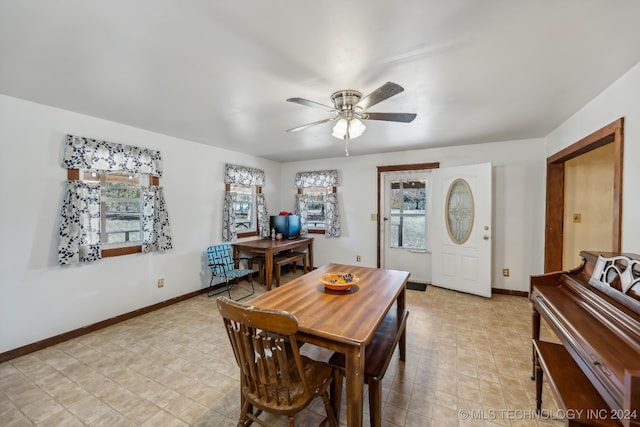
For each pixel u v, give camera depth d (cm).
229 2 127
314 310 163
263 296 188
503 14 136
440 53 170
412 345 261
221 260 421
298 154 495
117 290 312
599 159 356
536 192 384
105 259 302
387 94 179
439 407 182
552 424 167
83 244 279
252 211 513
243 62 181
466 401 187
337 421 159
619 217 205
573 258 368
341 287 195
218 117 288
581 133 268
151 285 345
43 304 258
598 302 154
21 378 212
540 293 188
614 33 151
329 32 150
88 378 212
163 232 350
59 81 209
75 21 140
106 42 159
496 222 407
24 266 247
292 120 298
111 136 303
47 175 259
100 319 298
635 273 144
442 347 257
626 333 124
